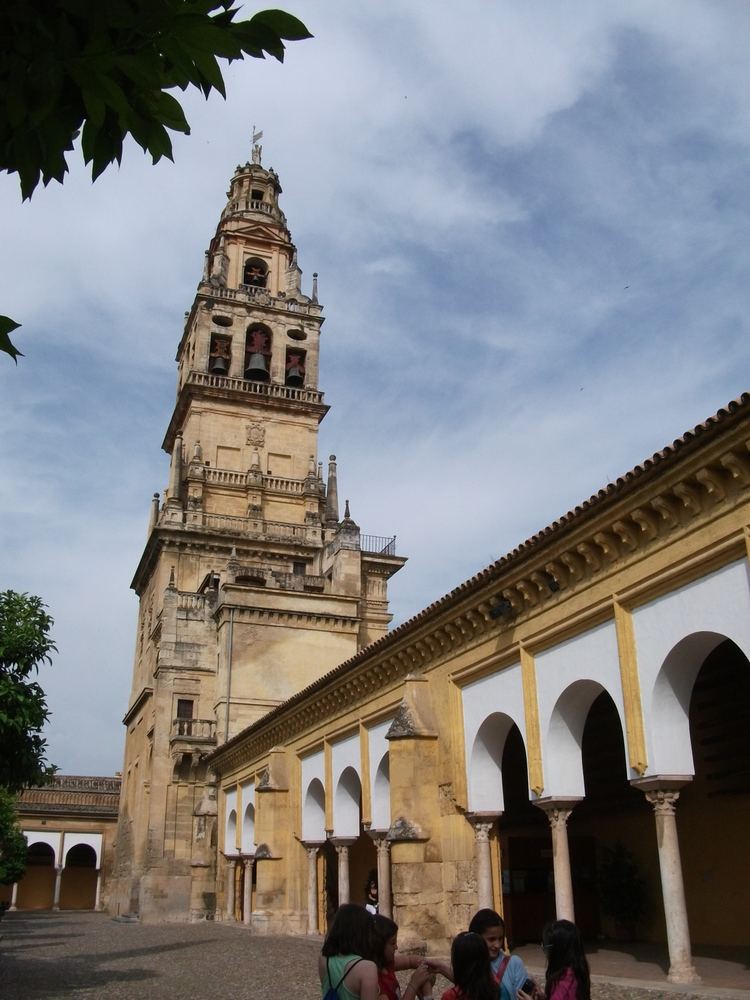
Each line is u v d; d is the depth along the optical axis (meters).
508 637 19.70
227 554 56.50
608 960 18.31
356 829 28.39
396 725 22.73
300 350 65.38
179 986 19.20
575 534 16.94
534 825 24.91
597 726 23.67
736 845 19.53
